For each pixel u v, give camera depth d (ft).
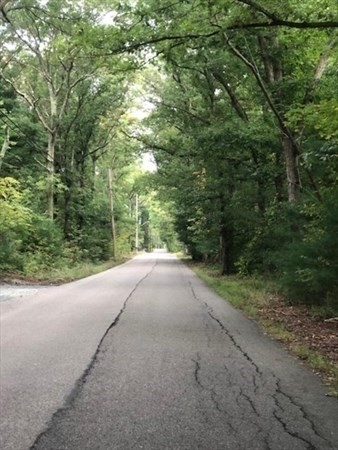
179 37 36.88
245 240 86.89
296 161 51.44
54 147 118.93
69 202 131.95
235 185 80.48
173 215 162.40
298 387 18.85
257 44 56.29
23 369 21.27
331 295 37.70
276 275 61.26
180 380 19.74
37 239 95.50
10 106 114.83
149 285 70.69
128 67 39.99
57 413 15.62
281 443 13.21
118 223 199.93
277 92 52.80
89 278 86.69
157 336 29.55
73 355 24.06
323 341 27.84
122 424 14.64
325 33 46.68
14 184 92.94
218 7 32.63
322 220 37.24
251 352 25.32
